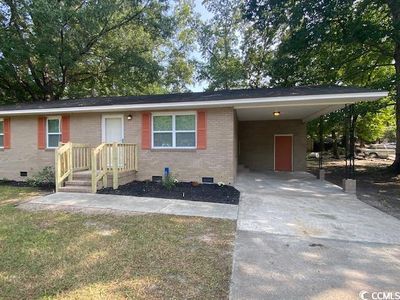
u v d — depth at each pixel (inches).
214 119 384.5
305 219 230.2
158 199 296.0
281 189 365.1
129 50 744.3
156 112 407.2
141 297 111.4
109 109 401.4
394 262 148.7
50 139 454.9
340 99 334.0
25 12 620.1
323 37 530.9
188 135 398.6
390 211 266.8
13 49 605.3
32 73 703.1
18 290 115.9
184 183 385.7
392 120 959.6
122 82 797.2
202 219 224.8
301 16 528.1
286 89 420.8
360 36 485.1
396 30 464.8
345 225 214.8
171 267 138.5
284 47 591.2
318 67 627.5
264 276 131.4
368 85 581.9
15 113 441.4
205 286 121.2
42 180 401.7
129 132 418.9
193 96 431.5
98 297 111.0
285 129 612.1
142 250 159.2
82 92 831.7
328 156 1152.8
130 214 237.3
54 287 118.3
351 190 346.0
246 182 419.2
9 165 469.7
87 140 434.6
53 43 626.5
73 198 297.9
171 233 189.5
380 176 550.3
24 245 164.4
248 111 447.2
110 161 360.5
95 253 154.1
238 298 112.1
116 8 648.4
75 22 629.6
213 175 385.4
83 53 697.6
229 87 950.4
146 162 410.3
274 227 207.5
